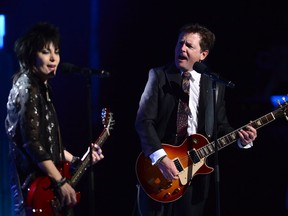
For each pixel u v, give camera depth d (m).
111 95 24.34
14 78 12.39
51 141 12.37
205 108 14.33
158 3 23.72
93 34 23.73
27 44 12.20
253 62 24.00
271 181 22.38
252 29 23.89
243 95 23.98
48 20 22.80
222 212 22.12
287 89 23.81
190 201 14.44
